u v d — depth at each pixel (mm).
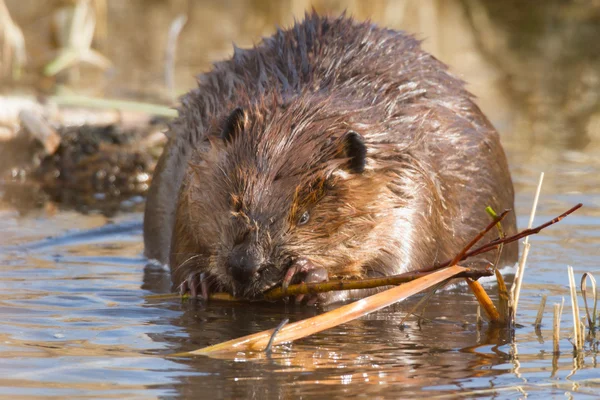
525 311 8859
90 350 7391
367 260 9305
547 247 11562
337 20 11289
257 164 8805
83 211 13688
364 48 10797
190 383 6574
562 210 13445
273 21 26781
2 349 7344
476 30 28000
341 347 7609
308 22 11273
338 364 7098
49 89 20406
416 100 10477
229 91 10469
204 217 9055
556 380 6758
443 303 9320
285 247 8664
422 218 9625
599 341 7828
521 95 22500
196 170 9281
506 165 11703
